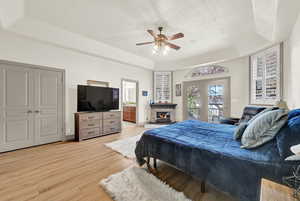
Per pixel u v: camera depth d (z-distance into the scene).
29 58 3.12
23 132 3.06
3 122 2.83
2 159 2.51
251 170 1.20
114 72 4.94
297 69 2.43
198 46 4.25
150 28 3.17
